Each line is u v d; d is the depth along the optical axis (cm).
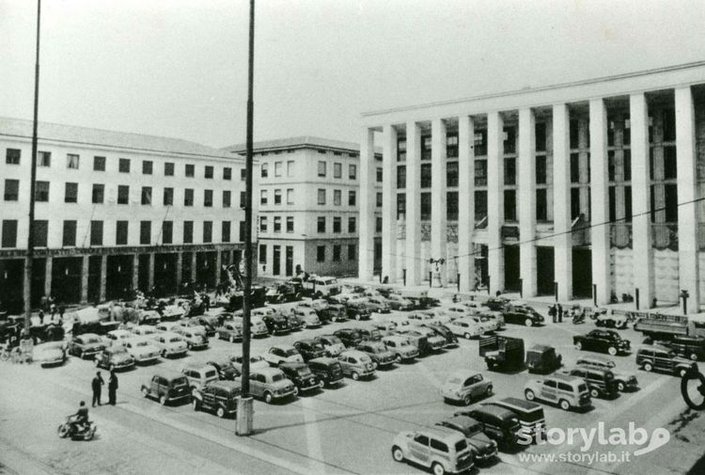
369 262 6456
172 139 6366
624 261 5062
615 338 3109
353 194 7694
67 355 3238
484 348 3091
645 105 4547
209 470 1609
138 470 1609
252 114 1892
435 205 5919
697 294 4241
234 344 3488
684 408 2161
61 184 4841
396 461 1689
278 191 7419
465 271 5650
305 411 2192
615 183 5131
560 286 5012
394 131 6366
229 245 6175
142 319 3969
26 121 5191
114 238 5222
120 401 2339
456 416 1855
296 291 5325
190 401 2350
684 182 4300
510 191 5850
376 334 3288
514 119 5791
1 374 2778
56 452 1748
